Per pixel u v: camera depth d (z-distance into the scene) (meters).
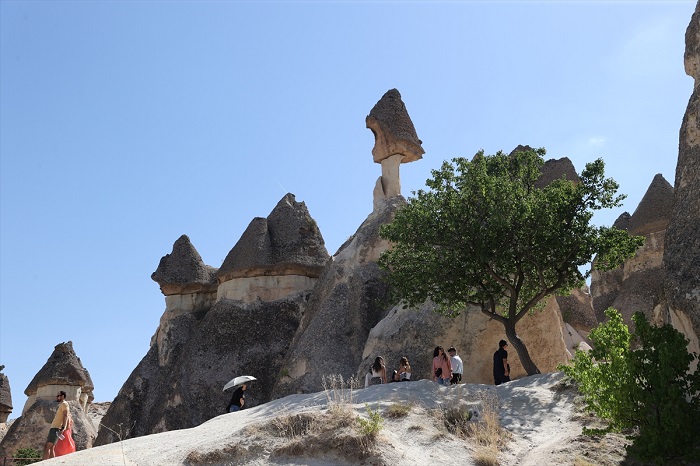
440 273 20.33
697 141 14.43
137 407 32.25
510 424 12.35
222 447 10.45
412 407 12.44
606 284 34.69
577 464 10.36
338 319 27.12
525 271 20.69
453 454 10.84
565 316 26.80
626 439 11.43
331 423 10.74
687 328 12.80
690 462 10.45
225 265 32.28
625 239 19.84
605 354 11.66
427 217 20.52
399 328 24.02
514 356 22.91
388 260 21.80
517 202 19.69
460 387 14.19
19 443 34.97
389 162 31.05
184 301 35.16
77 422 35.97
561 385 13.94
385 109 31.73
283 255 31.94
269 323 30.62
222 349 30.03
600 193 19.84
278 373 28.84
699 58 15.48
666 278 13.38
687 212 13.78
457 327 23.34
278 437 10.73
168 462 10.31
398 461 10.09
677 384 10.84
